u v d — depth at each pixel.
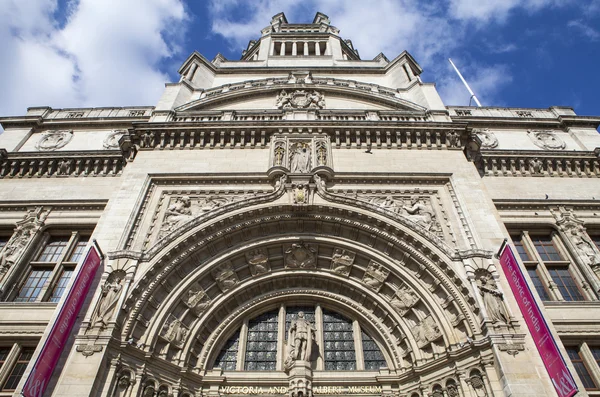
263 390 14.81
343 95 26.42
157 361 13.52
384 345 16.12
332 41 36.06
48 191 19.97
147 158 19.38
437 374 13.73
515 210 19.06
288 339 16.12
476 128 24.81
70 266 17.38
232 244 17.09
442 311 14.59
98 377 11.73
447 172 18.56
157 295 14.83
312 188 17.77
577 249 17.45
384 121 20.44
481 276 14.31
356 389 14.90
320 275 17.44
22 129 24.39
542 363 12.21
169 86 26.50
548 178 20.70
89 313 13.08
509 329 12.82
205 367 15.19
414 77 27.33
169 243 15.59
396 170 18.81
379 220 16.62
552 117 25.86
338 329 17.03
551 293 16.33
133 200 17.06
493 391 11.87
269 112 22.77
